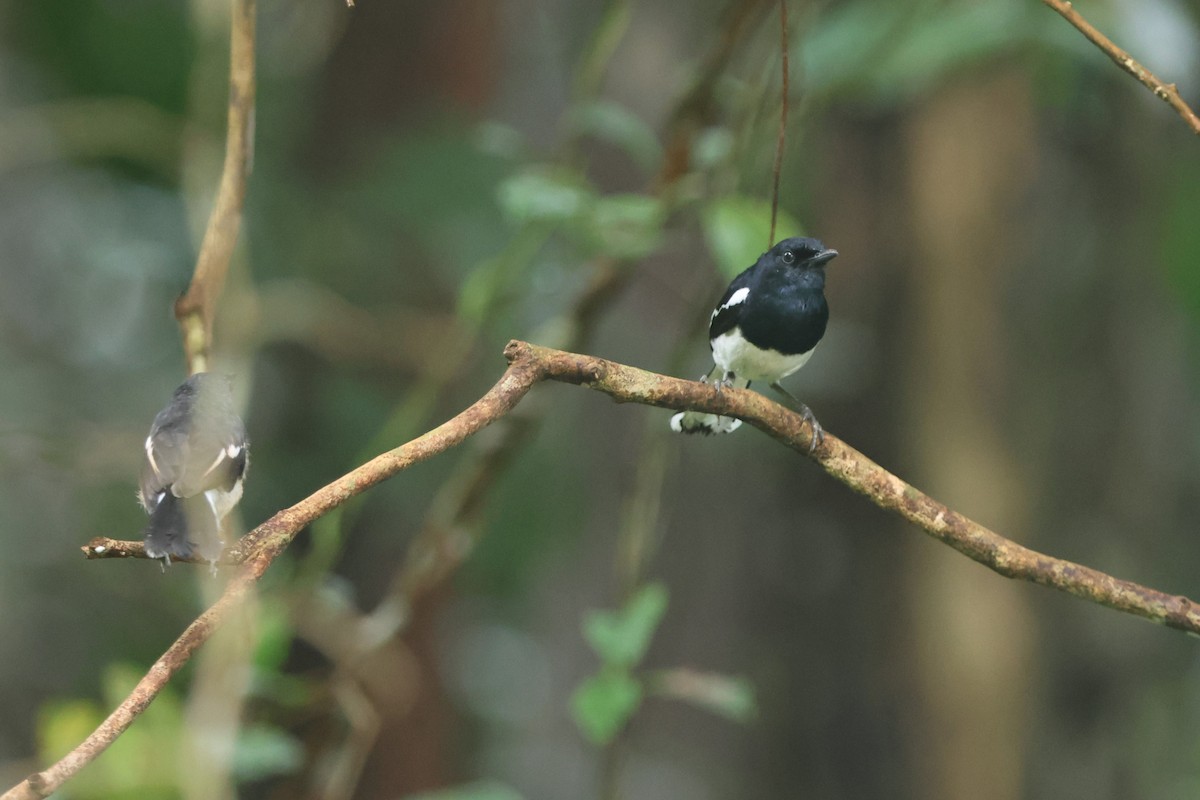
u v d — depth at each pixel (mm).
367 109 12719
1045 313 13531
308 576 8805
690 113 9172
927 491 13344
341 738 9508
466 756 14367
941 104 12969
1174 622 5516
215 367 8930
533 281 10344
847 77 9555
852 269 13508
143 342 15266
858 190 13398
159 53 12594
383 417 11938
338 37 12766
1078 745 13391
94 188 14336
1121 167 13305
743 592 14859
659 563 18141
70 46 12703
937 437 13281
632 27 17281
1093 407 13570
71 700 13258
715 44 8953
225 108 10508
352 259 12289
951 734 13289
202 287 7324
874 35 9516
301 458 12047
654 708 19125
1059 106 12852
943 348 13242
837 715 13773
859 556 13727
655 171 9484
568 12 18062
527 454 13102
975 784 13234
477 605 14531
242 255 9055
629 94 17266
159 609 13320
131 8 12617
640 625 7809
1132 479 13711
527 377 5137
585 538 17766
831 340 13219
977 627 13258
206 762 7621
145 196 13008
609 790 9305
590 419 17547
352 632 9055
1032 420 13445
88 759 4238
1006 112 13008
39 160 12883
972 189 13086
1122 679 13445
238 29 7367
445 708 12617
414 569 9141
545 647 19000
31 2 12641
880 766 13570
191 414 5926
